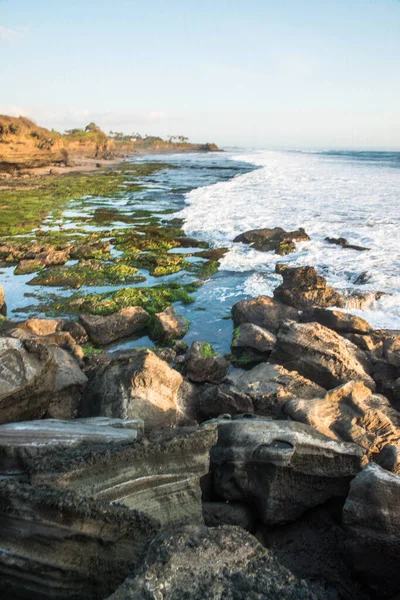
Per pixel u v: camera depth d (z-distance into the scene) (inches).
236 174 2390.5
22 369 288.0
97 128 5034.5
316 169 2477.9
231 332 526.0
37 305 614.9
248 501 244.4
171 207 1350.9
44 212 1277.1
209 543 156.9
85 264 781.9
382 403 326.0
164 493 215.5
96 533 170.7
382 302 555.8
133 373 319.3
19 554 166.2
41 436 235.9
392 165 2716.5
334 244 848.3
